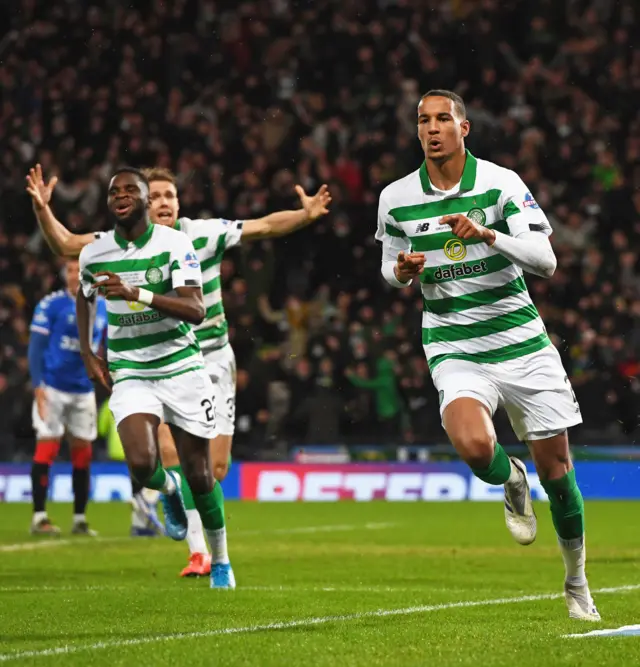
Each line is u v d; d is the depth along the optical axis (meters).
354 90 62.69
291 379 50.16
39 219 22.16
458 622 15.47
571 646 13.04
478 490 48.28
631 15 63.31
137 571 23.16
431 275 15.47
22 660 12.21
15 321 53.31
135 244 18.61
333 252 56.31
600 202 56.44
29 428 50.62
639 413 48.50
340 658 12.27
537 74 61.09
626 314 50.72
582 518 15.43
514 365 15.27
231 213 58.12
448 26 63.03
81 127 63.66
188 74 64.25
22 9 66.75
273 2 65.81
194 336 19.23
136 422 18.34
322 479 49.19
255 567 23.84
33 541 30.91
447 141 15.11
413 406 49.62
